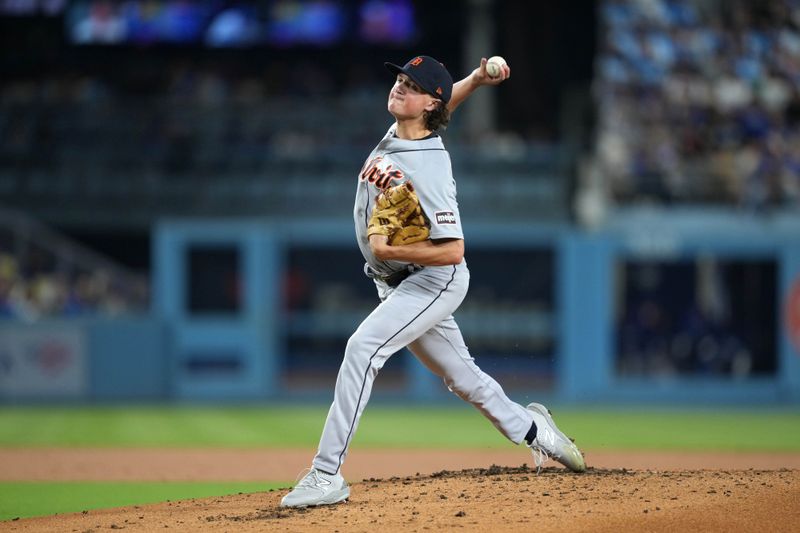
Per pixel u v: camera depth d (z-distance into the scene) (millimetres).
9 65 86375
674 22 85438
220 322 66812
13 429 48219
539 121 86500
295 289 77000
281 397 67312
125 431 47312
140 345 65750
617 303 72062
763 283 69375
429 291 19062
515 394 68938
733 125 79000
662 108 80062
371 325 18875
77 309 69438
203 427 49500
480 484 20078
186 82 86688
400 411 61750
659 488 19250
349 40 87188
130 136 78438
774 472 21578
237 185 73750
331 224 68125
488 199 72625
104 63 87875
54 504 25266
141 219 73125
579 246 66750
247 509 19656
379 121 81562
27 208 73000
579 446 41438
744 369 69438
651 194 73062
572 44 86875
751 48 84438
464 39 87750
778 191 72062
